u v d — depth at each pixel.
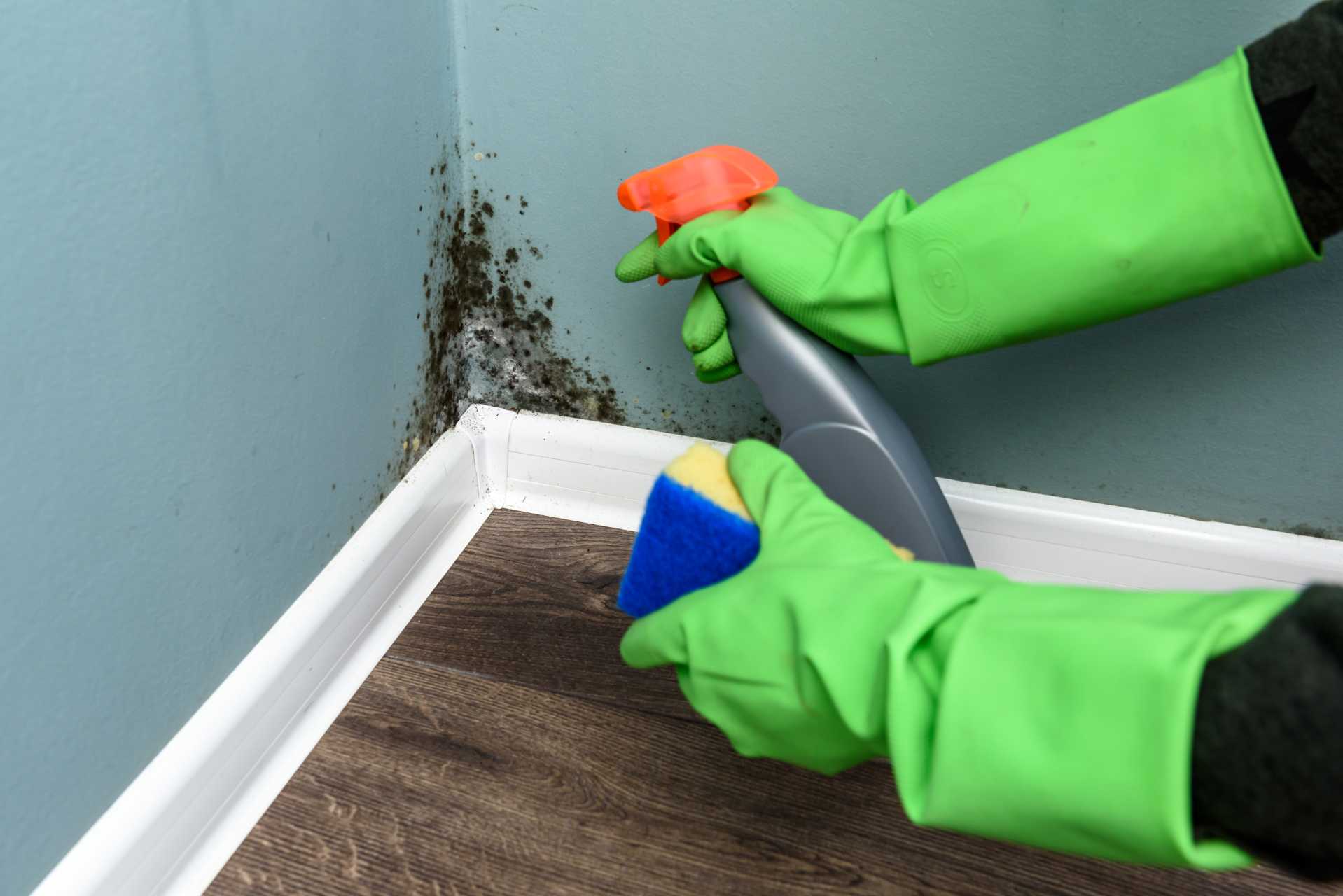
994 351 0.83
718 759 0.78
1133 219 0.51
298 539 0.75
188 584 0.63
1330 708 0.23
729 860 0.71
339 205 0.71
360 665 0.83
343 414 0.78
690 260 0.65
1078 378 0.82
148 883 0.63
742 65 0.77
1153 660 0.27
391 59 0.74
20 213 0.46
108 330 0.52
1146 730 0.27
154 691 0.63
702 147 0.81
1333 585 0.26
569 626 0.89
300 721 0.77
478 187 0.89
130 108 0.51
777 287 0.62
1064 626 0.30
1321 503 0.83
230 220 0.60
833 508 0.46
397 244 0.81
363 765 0.76
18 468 0.48
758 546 0.49
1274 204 0.48
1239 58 0.49
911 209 0.62
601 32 0.78
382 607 0.87
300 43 0.63
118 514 0.56
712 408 0.95
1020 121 0.73
